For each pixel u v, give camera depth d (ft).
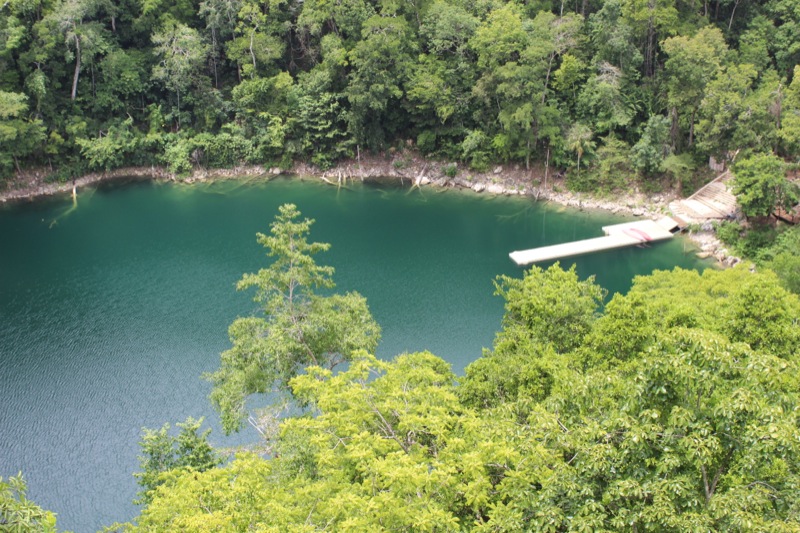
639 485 70.18
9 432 157.89
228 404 131.13
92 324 199.31
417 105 293.64
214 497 86.48
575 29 277.44
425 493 81.92
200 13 306.55
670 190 272.92
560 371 109.70
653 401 76.89
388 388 103.86
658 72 285.23
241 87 309.83
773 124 243.40
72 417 162.09
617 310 117.08
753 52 281.95
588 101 280.92
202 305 208.85
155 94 319.27
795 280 183.01
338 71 307.17
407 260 239.09
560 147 282.15
